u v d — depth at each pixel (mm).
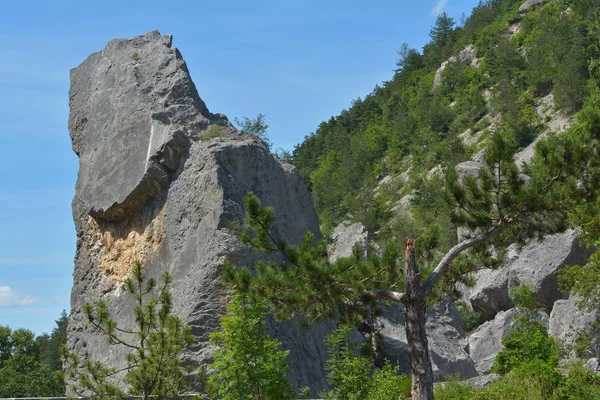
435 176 87250
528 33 124438
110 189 33656
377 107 143750
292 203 34344
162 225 31844
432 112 114125
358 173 110125
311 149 135375
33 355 33156
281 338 28656
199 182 30969
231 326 20672
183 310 28750
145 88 34438
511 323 41344
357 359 23688
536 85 104812
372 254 19844
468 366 37219
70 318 34594
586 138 20656
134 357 20609
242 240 20734
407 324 19422
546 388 22375
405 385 23688
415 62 153125
